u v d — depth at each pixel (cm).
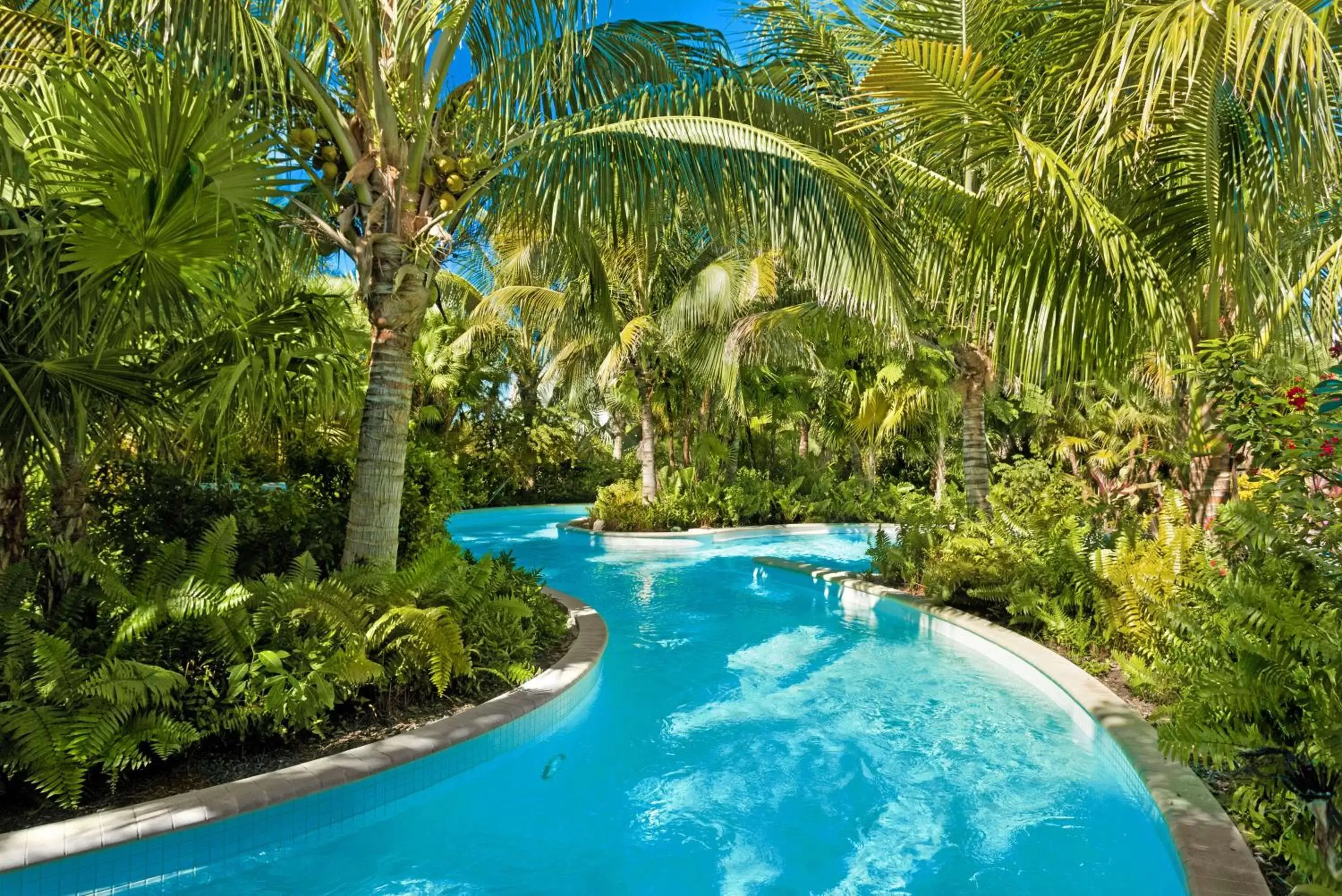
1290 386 432
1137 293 519
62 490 471
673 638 781
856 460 2211
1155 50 402
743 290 1323
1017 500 1038
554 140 567
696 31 702
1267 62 430
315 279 784
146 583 434
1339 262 516
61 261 396
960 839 370
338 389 550
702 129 568
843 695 589
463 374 2416
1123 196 561
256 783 354
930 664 671
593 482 2730
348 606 439
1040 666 579
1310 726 291
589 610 768
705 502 1767
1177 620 452
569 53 559
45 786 318
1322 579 352
